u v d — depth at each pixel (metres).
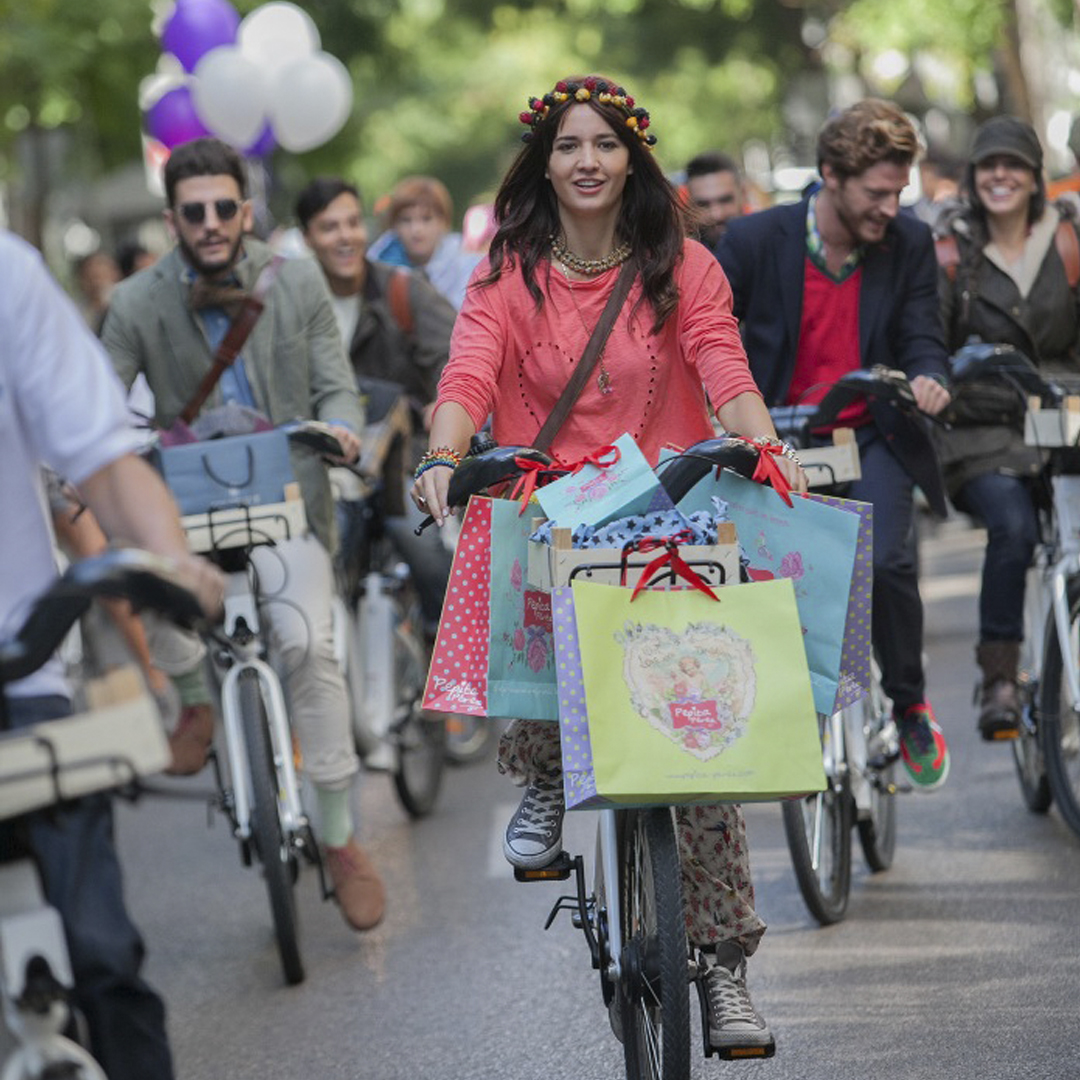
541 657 13.05
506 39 117.81
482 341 14.08
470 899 21.84
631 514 12.86
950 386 19.25
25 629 9.64
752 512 13.07
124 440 10.23
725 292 14.17
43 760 9.57
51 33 68.69
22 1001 9.57
